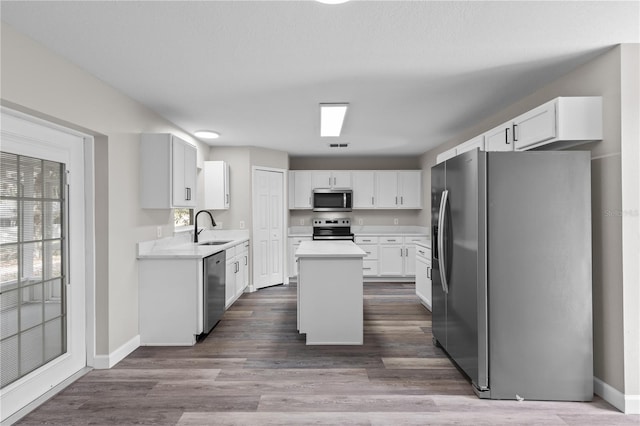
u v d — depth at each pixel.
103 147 3.00
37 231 2.51
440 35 2.24
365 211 7.14
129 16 2.00
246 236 5.77
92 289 2.98
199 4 1.89
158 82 3.01
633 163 2.30
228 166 5.74
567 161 2.43
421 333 3.84
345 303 3.53
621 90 2.32
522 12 1.98
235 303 5.09
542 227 2.44
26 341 2.42
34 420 2.22
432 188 3.45
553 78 2.95
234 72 2.82
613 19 2.05
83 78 2.71
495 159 2.45
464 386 2.66
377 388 2.63
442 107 3.74
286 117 4.11
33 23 2.05
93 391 2.58
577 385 2.44
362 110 3.86
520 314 2.46
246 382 2.73
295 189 6.80
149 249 3.70
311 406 2.39
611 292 2.40
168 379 2.78
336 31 2.19
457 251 2.80
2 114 2.22
